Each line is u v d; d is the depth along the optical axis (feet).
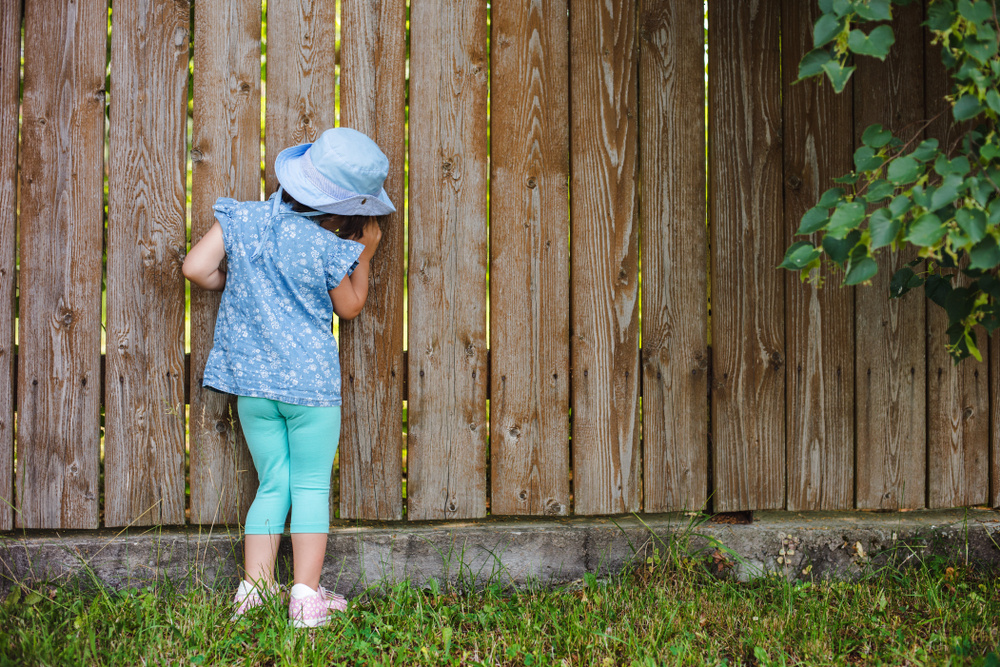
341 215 7.45
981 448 8.73
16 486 7.90
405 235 8.27
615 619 7.33
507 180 8.20
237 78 7.95
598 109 8.24
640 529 8.38
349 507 8.22
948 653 6.56
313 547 7.23
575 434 8.38
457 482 8.32
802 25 8.36
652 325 8.38
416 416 8.23
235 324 7.17
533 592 7.83
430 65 8.11
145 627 6.79
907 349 8.61
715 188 8.34
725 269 8.39
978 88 5.48
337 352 7.51
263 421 7.29
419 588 8.15
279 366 7.07
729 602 7.57
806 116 8.39
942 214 5.59
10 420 7.86
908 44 8.45
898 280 7.53
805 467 8.55
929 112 8.48
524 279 8.27
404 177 8.17
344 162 7.07
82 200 7.86
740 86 8.33
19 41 7.78
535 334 8.30
